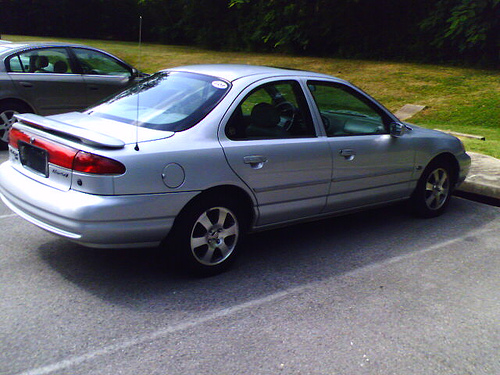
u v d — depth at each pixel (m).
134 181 3.64
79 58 8.77
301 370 3.06
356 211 5.26
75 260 4.41
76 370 2.96
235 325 3.52
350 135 4.98
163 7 29.70
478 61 18.03
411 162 5.50
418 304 3.94
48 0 30.55
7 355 3.06
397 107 13.66
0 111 8.00
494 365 3.21
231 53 24.39
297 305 3.83
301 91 4.73
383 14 20.70
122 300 3.78
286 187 4.47
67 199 3.65
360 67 18.70
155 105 4.36
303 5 21.97
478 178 6.99
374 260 4.74
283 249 4.92
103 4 30.91
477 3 16.70
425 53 19.45
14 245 4.66
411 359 3.23
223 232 4.20
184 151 3.85
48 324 3.41
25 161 4.21
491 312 3.87
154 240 3.85
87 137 3.59
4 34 30.50
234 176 4.10
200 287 4.05
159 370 2.99
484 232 5.61
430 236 5.43
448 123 12.05
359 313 3.76
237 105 4.24
